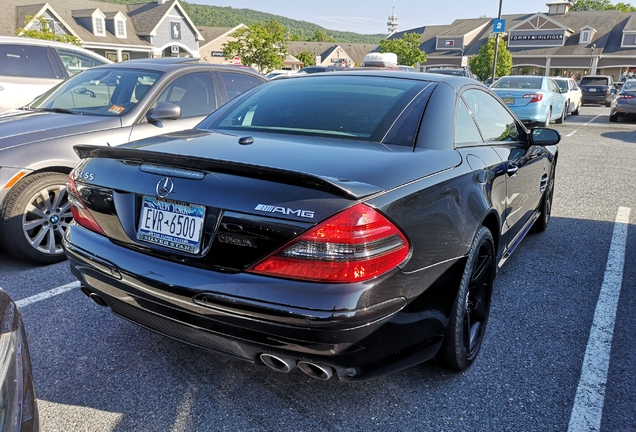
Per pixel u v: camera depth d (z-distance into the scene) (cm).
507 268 401
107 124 421
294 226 179
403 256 193
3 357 143
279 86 320
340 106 275
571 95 1752
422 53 5338
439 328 222
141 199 215
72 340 284
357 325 180
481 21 5934
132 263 213
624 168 836
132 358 268
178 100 482
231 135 263
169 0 4475
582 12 5509
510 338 294
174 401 234
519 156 342
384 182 199
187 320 201
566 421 224
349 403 234
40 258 388
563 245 458
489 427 220
